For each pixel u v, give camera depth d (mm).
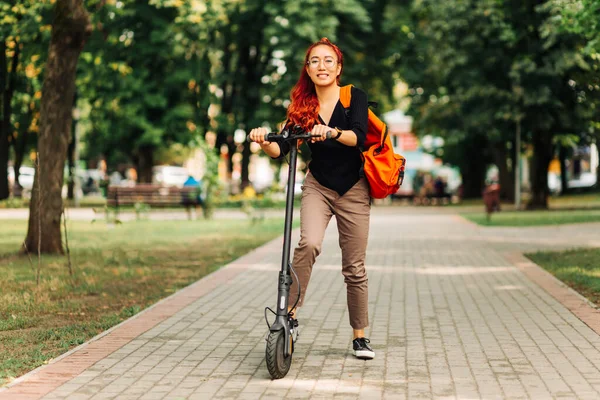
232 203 36906
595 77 26766
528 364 6145
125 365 6133
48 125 13797
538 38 29562
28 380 5656
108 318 8203
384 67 38812
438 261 13797
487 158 46375
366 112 5965
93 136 39469
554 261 13086
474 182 47031
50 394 5301
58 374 5828
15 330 7668
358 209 6109
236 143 40812
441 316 8336
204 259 14156
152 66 35625
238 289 10375
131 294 10008
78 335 7320
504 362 6211
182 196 26781
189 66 35781
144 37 34281
